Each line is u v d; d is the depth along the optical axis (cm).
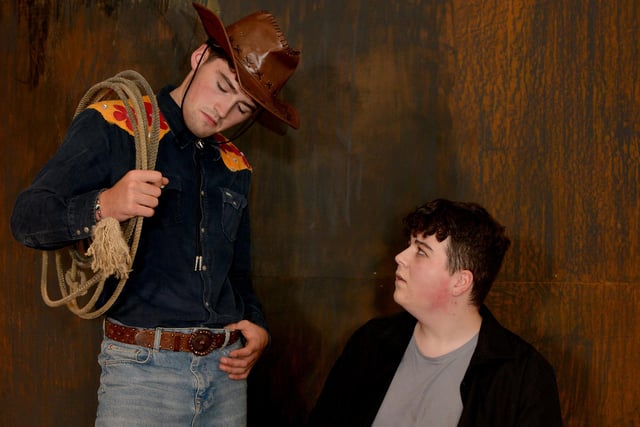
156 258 158
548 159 236
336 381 175
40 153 262
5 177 266
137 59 254
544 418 146
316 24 244
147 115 163
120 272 137
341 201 246
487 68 238
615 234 234
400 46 242
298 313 248
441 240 152
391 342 169
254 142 247
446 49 240
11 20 264
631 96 233
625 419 234
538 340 236
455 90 240
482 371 153
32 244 140
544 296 236
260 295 249
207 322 160
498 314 238
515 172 238
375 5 243
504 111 238
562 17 234
